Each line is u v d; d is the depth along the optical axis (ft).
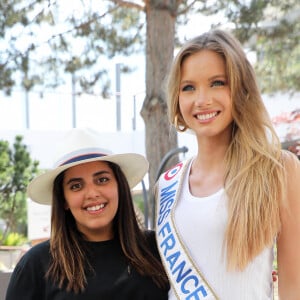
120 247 5.47
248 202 4.64
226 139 5.17
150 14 14.05
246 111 4.87
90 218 5.30
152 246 5.69
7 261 19.17
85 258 5.28
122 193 5.61
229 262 4.64
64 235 5.35
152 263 5.43
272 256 4.79
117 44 16.94
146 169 6.23
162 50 13.92
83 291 5.11
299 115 15.60
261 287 4.64
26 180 19.71
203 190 5.16
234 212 4.67
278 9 16.97
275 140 4.88
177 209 5.22
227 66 4.86
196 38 5.07
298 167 4.69
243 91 4.89
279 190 4.62
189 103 5.03
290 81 18.58
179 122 5.44
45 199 5.95
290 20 17.22
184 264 4.94
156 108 13.76
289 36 17.35
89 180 5.36
